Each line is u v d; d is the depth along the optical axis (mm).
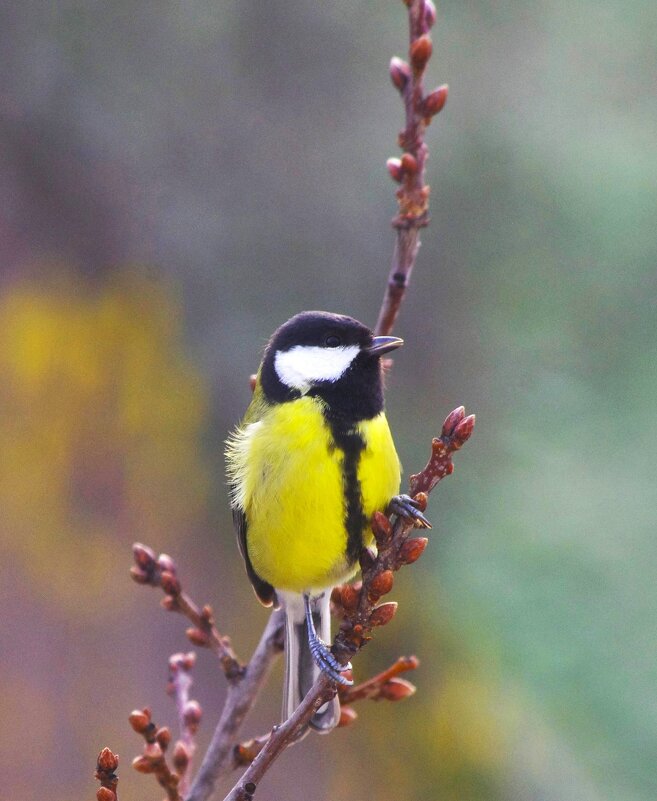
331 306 15141
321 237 15141
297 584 6047
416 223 5848
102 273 14195
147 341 14086
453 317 16203
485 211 16172
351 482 5777
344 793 14188
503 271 16188
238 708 5523
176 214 14602
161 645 12867
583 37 16312
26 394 13328
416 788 14648
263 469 5898
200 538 14008
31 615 12391
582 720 13492
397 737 14750
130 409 13859
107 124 14250
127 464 13578
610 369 15430
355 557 5926
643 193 15781
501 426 15508
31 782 11906
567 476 14648
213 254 14734
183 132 14617
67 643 12445
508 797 14031
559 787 13523
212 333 14594
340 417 5855
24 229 13859
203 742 12648
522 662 13812
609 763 13141
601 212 15852
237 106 14812
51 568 12758
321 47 15070
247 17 14734
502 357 15938
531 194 16094
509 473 15047
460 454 15461
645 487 14398
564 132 16125
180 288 14539
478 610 14289
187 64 14547
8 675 12164
